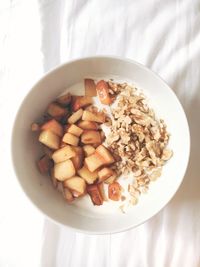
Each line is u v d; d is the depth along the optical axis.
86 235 0.24
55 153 0.22
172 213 0.23
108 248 0.24
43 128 0.22
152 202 0.21
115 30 0.25
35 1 0.26
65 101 0.23
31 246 0.24
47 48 0.25
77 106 0.23
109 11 0.25
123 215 0.22
